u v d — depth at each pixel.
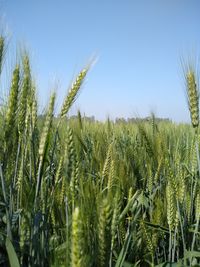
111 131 1.01
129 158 0.72
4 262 0.41
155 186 0.61
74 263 0.22
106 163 0.49
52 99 0.36
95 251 0.29
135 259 0.45
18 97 0.41
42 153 0.35
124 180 0.59
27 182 0.43
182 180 0.46
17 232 0.43
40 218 0.37
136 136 0.97
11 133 0.39
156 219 0.48
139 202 0.51
